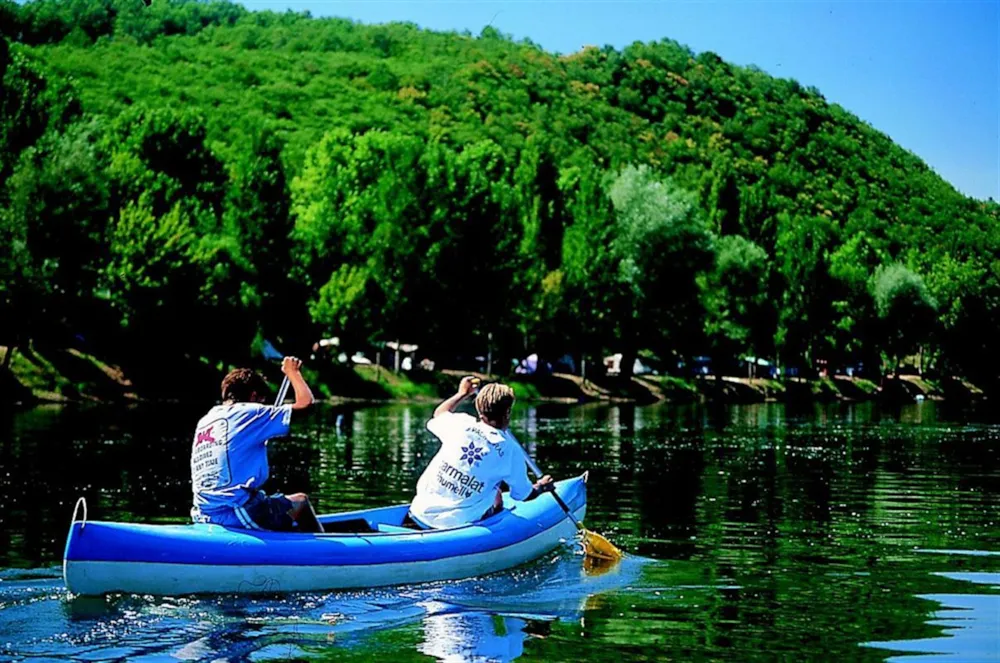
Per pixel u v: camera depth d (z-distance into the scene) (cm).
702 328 7444
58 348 4659
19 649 727
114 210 5266
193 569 875
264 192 5675
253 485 930
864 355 9519
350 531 1070
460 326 6262
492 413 1069
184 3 16362
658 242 6981
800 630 795
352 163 7662
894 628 802
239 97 13975
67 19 14400
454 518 1045
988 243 12850
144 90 13438
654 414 4559
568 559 1085
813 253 8569
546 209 7062
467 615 838
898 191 14662
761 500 1571
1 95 5688
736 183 8869
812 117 15738
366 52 16675
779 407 5794
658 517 1391
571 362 7788
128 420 3241
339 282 5716
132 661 701
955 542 1202
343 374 5762
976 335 9500
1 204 4569
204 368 5041
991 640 767
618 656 719
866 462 2214
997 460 2267
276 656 712
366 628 791
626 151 14312
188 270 4866
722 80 16212
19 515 1327
